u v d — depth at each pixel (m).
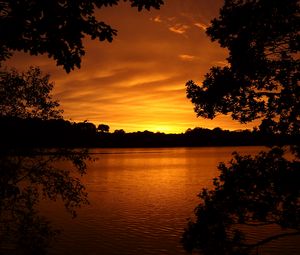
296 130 9.06
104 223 39.16
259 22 9.06
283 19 8.91
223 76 9.58
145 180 87.62
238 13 9.08
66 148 17.55
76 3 6.24
